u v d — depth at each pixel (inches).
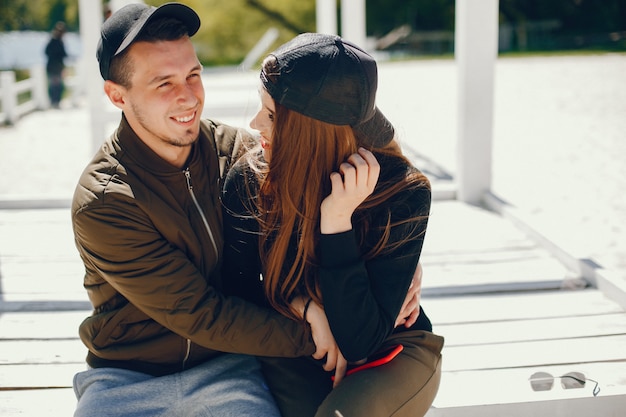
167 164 77.5
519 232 190.9
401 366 76.9
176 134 76.0
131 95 75.0
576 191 249.8
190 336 76.3
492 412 97.6
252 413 76.5
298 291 80.0
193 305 75.5
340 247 73.7
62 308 143.5
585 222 209.9
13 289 153.9
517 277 156.7
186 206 79.7
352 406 71.7
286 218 76.7
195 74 77.1
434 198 225.9
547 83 615.8
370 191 73.4
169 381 79.0
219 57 1430.9
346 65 72.3
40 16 1676.9
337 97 72.2
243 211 81.4
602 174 276.7
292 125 73.5
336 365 78.3
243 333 75.7
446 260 169.6
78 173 313.6
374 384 74.0
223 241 83.2
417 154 317.7
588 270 152.6
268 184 77.2
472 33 211.2
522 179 271.0
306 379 80.7
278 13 1424.7
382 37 1467.8
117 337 79.9
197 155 80.1
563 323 131.6
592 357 116.6
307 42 73.6
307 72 71.6
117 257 75.3
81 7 261.4
